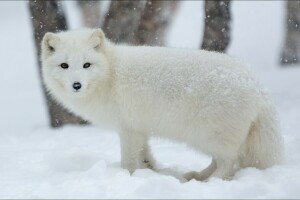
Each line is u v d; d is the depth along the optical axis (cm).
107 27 1518
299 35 2328
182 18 3784
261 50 2825
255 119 775
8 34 3812
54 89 862
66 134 1305
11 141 1263
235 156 780
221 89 752
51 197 630
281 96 1581
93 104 838
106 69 820
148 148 881
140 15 1579
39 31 1475
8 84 2647
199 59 781
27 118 1867
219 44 1537
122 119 822
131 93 803
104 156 934
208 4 1529
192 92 760
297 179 681
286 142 951
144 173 758
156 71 790
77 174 747
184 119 776
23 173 824
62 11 1509
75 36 841
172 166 889
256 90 763
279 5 3888
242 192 636
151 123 810
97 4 2288
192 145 800
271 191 638
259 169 795
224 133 759
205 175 840
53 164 872
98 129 1346
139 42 1733
